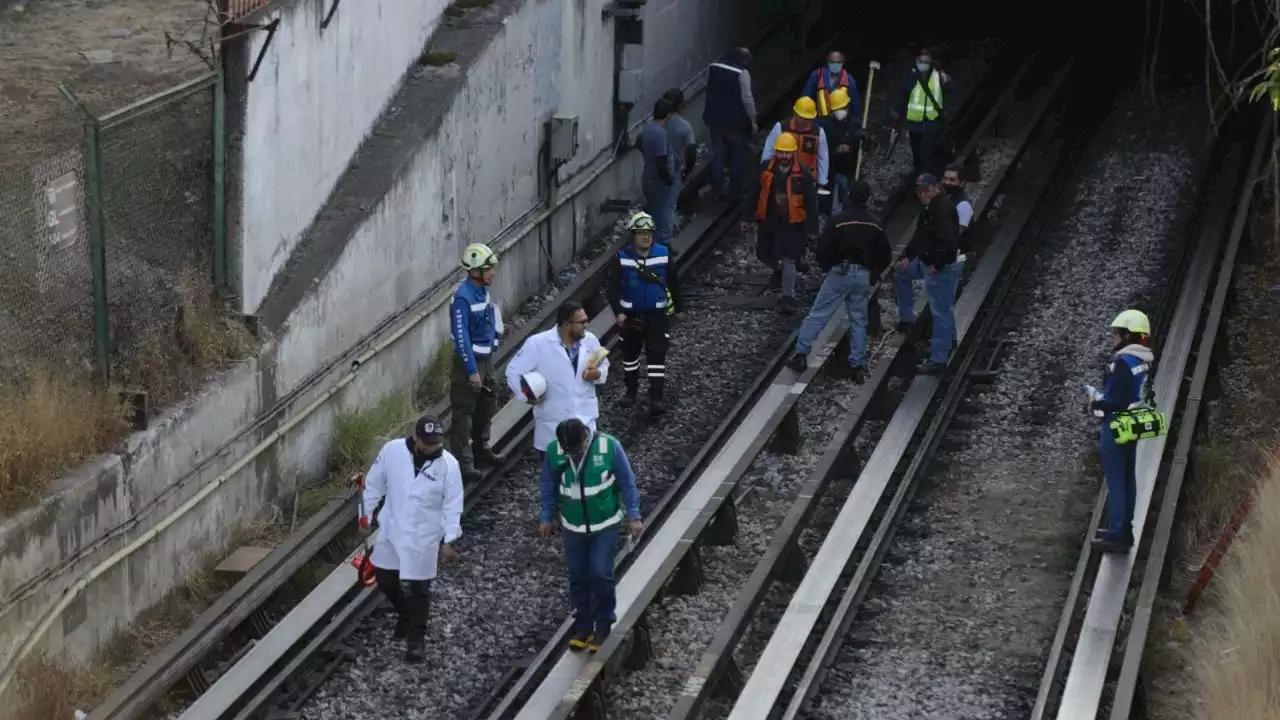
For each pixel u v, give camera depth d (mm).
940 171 68500
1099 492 45875
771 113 76938
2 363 37156
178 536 40156
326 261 46625
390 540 37469
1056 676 36750
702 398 52688
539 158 59906
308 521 43094
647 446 49469
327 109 47969
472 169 54781
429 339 53188
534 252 59781
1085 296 59375
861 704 36188
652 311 50094
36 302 38094
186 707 36312
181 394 40969
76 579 36344
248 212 44125
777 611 40406
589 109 64062
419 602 37906
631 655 38125
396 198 49969
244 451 42906
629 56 66500
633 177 69312
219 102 43125
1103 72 83375
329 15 47031
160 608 39531
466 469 45812
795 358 52625
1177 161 71750
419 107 52219
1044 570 42219
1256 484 44062
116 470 37656
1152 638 38625
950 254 50438
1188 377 52062
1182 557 43562
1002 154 71688
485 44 54781
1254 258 62625
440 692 37312
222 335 42906
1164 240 64062
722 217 65750
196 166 42844
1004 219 65312
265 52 43562
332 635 38750
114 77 52344
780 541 41156
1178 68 83562
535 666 37500
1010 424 50469
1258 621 36156
